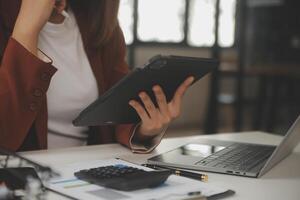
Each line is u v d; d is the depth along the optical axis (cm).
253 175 90
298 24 627
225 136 145
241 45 507
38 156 104
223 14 642
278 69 494
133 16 537
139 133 115
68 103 128
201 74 106
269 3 605
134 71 91
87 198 67
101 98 97
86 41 134
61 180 76
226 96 598
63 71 128
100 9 135
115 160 94
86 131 134
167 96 107
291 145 109
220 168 93
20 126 109
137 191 71
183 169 94
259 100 556
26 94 107
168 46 590
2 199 63
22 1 114
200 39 620
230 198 75
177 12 597
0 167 78
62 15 131
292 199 77
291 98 584
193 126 619
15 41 105
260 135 150
